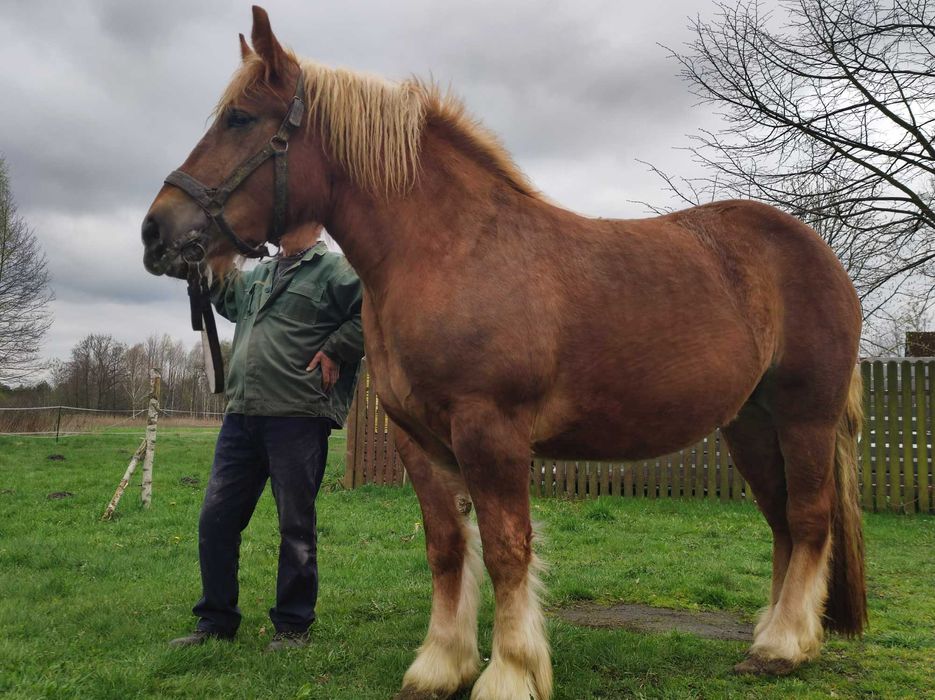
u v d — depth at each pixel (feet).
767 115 27.76
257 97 7.77
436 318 7.07
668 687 8.38
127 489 29.04
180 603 12.32
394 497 28.12
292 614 9.92
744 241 9.39
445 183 7.89
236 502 10.03
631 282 8.05
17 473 34.58
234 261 8.02
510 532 7.06
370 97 7.98
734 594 13.32
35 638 10.07
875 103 26.30
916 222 26.89
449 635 8.02
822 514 9.20
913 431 26.89
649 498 28.60
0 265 74.33
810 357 9.11
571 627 10.82
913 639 10.44
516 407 7.20
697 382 8.18
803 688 8.34
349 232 7.99
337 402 10.36
